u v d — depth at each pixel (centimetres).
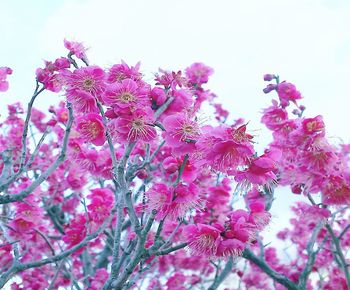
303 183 61
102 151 66
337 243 66
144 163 52
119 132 46
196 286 92
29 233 68
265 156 47
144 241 48
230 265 75
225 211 72
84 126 50
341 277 81
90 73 48
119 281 49
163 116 48
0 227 67
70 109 58
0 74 63
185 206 47
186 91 49
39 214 67
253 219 47
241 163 46
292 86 65
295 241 96
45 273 82
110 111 47
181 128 46
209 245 46
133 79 48
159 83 49
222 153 46
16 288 78
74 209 96
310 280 87
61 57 54
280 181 62
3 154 64
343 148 67
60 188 89
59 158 59
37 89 57
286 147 62
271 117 65
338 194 60
